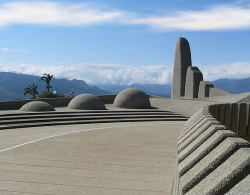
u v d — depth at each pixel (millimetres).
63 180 6215
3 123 15688
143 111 23234
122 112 22344
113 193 5492
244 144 2861
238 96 25391
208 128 4223
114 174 6785
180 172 3311
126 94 25984
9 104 22781
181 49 42906
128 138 12180
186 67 42906
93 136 12539
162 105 26828
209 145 3332
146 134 13469
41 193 5379
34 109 19406
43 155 8547
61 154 8742
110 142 11109
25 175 6504
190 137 4770
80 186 5852
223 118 11438
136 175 6746
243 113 12352
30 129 15016
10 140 11258
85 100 22984
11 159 7973
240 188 2148
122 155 8852
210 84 35594
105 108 23812
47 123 16891
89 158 8336
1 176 6383
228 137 3221
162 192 5602
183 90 42688
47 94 39250
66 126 16609
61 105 26844
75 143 10719
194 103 24344
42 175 6539
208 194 2357
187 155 3883
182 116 22984
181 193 2863
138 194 5473
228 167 2525
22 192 5410
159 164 7816
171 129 15469
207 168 2816
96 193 5465
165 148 10102
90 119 19438
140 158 8500
